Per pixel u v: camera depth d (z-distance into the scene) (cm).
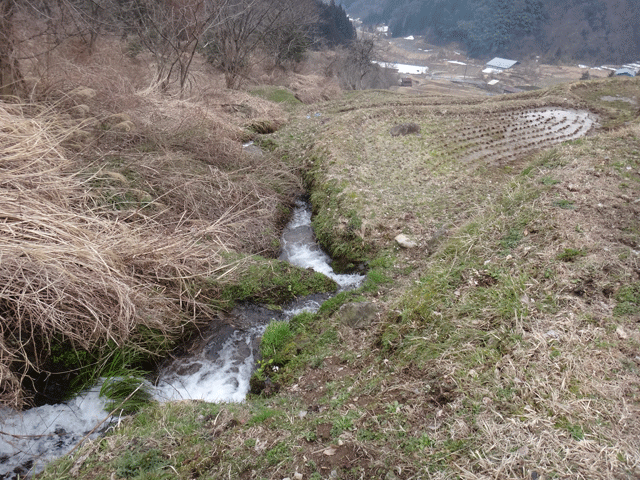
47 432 341
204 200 634
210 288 496
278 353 443
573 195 492
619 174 548
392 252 587
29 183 449
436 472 233
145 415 341
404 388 308
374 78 3089
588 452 226
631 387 263
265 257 611
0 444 324
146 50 1306
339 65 2777
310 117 1198
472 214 604
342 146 884
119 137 677
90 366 385
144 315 409
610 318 318
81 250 390
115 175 557
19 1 676
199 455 280
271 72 1972
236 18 1375
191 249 498
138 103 817
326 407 325
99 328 379
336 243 639
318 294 553
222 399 406
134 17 1187
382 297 500
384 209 670
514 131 1041
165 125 779
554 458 225
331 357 411
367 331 430
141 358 413
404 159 861
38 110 637
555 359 289
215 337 473
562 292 352
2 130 492
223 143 808
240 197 680
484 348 316
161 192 609
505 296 365
